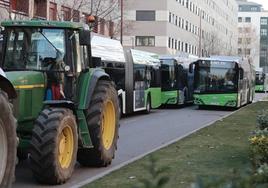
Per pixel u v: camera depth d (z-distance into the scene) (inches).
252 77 1662.2
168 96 1316.4
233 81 1266.0
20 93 361.7
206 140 566.3
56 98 391.5
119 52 956.0
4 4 1087.0
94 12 1625.2
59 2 1453.0
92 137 409.4
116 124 448.5
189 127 796.6
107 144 434.0
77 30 409.4
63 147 364.8
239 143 538.9
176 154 460.8
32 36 402.6
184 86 1389.0
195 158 436.8
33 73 381.1
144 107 1091.3
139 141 615.2
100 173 392.8
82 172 405.7
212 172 369.4
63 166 363.6
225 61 1270.9
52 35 402.0
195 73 1286.9
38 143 345.1
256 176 164.4
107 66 878.4
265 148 336.5
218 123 784.9
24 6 1222.9
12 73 371.6
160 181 125.6
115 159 475.8
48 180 352.5
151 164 140.6
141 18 3132.4
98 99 412.8
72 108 383.9
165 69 1320.1
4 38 406.9
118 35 2146.9
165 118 977.5
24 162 438.3
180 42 3459.6
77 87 402.9
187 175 358.6
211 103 1269.7
